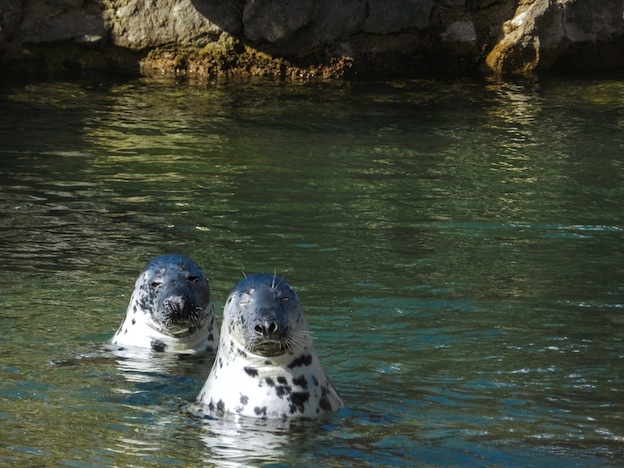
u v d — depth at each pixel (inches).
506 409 608.7
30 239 973.8
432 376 669.9
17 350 714.8
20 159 1255.5
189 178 1199.6
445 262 930.7
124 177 1196.5
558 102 1648.6
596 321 787.4
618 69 1951.3
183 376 677.3
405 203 1116.5
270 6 1795.0
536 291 856.3
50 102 1560.0
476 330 765.9
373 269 908.0
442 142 1386.6
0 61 1748.3
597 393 639.1
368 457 530.9
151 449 541.3
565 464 519.5
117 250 950.4
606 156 1317.7
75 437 560.1
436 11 1884.8
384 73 1852.9
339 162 1278.3
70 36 1772.9
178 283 740.0
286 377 588.4
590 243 991.6
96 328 769.6
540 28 1882.4
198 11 1791.3
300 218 1058.1
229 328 595.5
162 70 1795.0
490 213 1083.9
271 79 1782.7
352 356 708.0
